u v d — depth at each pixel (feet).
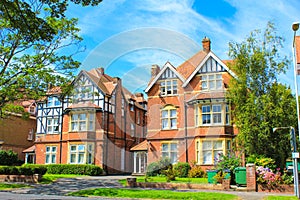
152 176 64.13
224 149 70.23
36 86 51.42
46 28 26.13
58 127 95.66
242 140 55.06
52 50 52.19
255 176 46.19
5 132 107.45
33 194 42.11
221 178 48.75
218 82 73.82
